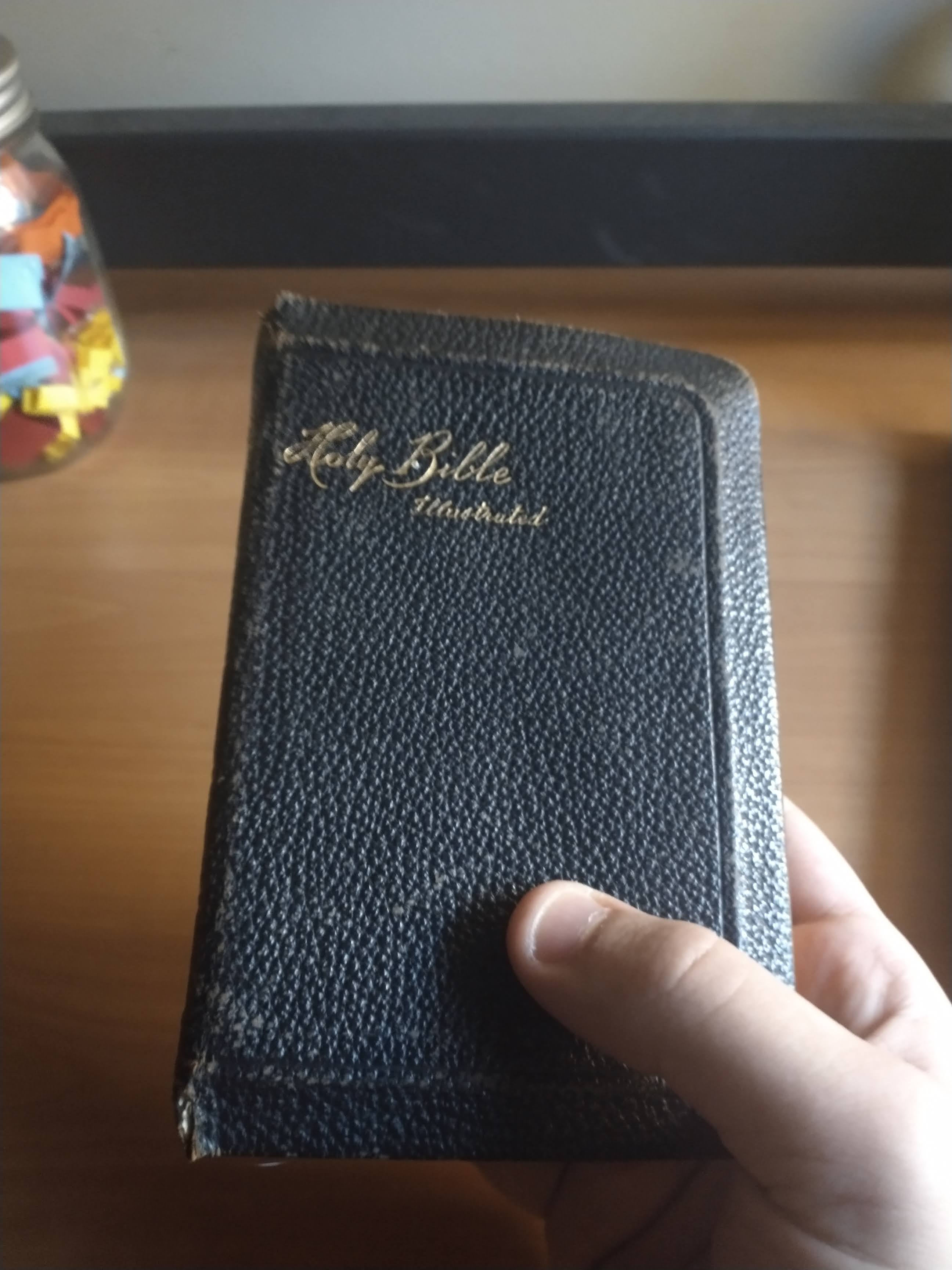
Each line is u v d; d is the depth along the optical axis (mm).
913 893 237
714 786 175
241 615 171
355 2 262
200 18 264
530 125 264
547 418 184
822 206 281
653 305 307
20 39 267
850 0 265
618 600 179
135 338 298
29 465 275
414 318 185
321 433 177
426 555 175
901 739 251
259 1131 157
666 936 160
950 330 305
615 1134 165
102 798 240
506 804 170
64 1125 210
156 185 273
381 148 266
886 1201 157
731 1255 181
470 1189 214
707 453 187
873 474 282
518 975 162
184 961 225
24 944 225
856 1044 161
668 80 283
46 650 256
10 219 247
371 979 161
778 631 262
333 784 166
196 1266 201
